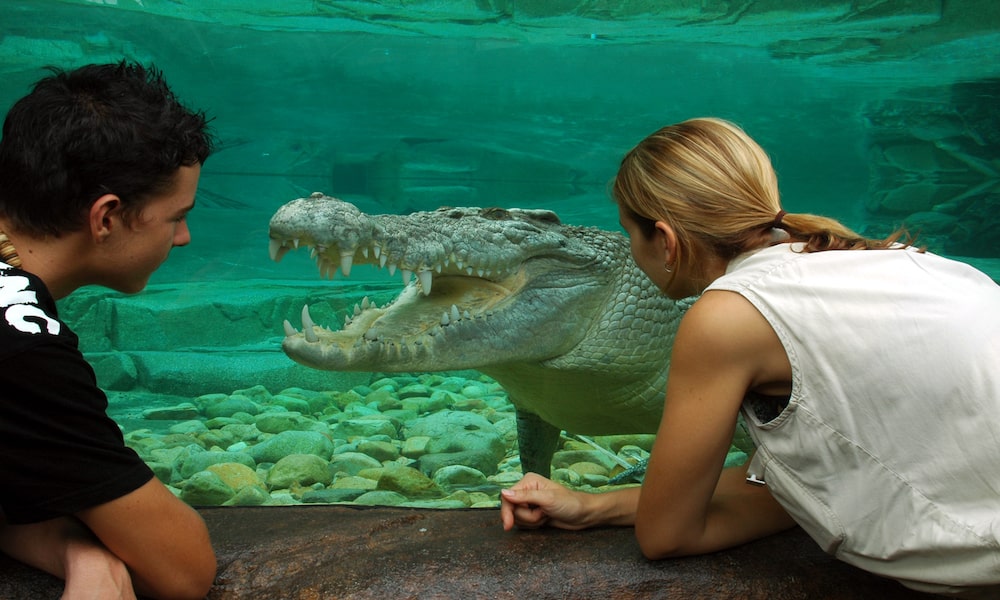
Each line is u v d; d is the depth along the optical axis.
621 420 3.36
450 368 2.74
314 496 3.30
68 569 1.39
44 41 13.47
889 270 1.39
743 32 15.08
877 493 1.35
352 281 8.83
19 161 1.34
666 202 1.55
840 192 19.25
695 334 1.40
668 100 18.09
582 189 18.36
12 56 13.35
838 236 1.49
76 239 1.41
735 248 1.54
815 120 18.25
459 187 17.42
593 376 3.13
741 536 1.64
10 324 1.25
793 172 19.42
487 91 16.92
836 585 1.56
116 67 1.44
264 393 5.87
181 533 1.42
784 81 17.25
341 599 1.49
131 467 1.36
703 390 1.41
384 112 16.56
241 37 14.88
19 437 1.26
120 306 6.99
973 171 17.12
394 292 8.23
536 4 14.50
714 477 1.47
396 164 17.00
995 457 1.25
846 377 1.33
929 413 1.29
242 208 14.45
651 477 1.49
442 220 2.91
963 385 1.27
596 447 4.39
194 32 14.53
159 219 1.46
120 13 13.78
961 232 16.17
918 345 1.29
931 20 14.08
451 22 14.70
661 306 3.17
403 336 2.70
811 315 1.35
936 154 17.55
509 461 4.06
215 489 3.29
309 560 1.62
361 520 1.83
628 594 1.52
